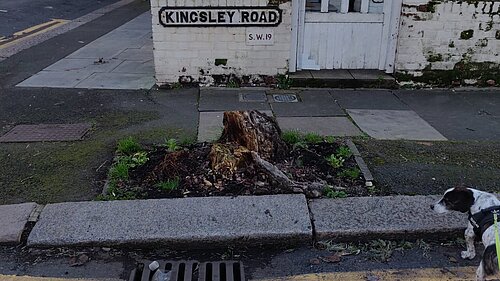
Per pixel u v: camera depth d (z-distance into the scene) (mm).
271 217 3730
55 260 3361
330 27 7426
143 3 18234
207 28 7148
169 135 5461
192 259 3438
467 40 7391
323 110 6488
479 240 3260
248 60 7375
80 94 6953
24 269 3262
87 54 9523
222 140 4785
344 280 3193
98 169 4586
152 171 4387
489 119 6266
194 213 3762
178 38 7184
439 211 3184
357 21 7402
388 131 5738
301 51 7543
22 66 8516
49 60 8992
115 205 3869
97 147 5098
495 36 7379
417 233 3648
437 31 7332
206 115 6180
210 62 7355
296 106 6645
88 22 13680
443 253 3502
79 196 4090
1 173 4492
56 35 11547
